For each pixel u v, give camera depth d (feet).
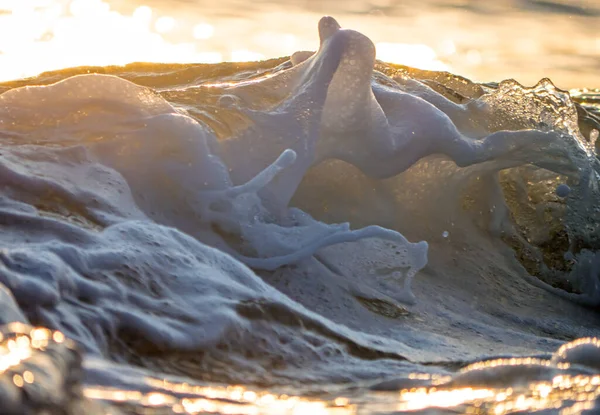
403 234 39.06
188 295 23.88
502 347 30.55
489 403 17.08
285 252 32.58
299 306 26.14
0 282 20.47
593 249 42.22
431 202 40.47
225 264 26.35
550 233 42.60
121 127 33.55
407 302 33.14
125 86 34.45
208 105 37.52
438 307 34.27
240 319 23.54
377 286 33.24
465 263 39.37
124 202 30.58
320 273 32.53
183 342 21.90
